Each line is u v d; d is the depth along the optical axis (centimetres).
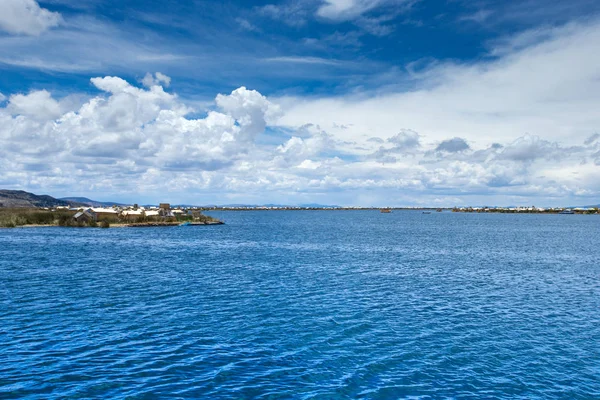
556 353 2589
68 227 15375
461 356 2523
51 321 3084
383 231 15688
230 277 5097
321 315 3366
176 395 1966
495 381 2192
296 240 11231
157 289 4303
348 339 2792
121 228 15675
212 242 10450
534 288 4616
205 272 5500
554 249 9212
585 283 4962
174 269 5750
